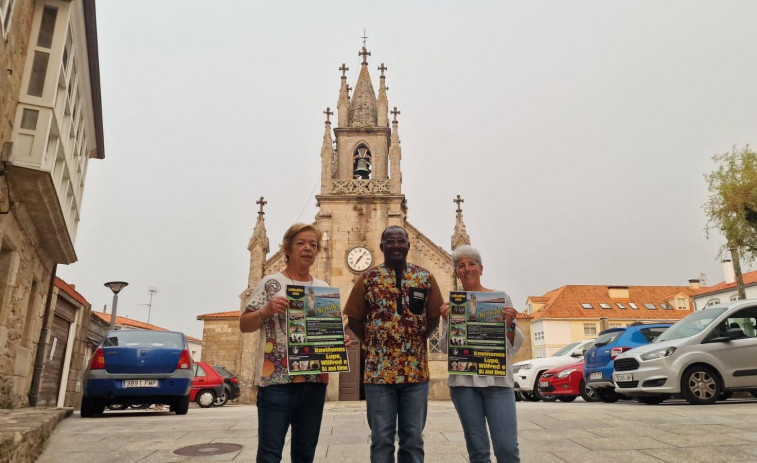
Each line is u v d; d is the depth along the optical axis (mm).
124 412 13273
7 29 7918
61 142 10320
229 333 30219
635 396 11523
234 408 17734
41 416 6707
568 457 5270
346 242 25078
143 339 11172
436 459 5332
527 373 16000
